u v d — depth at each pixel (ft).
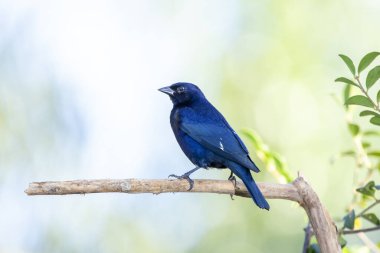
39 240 48.93
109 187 24.13
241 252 50.47
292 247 49.55
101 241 49.98
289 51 53.78
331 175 50.78
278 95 53.47
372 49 52.75
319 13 53.93
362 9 53.57
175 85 35.32
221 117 33.83
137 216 51.03
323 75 53.06
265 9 54.65
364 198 28.55
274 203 50.37
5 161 48.80
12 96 49.67
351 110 28.76
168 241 50.98
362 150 28.81
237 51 54.90
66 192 23.63
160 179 25.17
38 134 49.39
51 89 50.31
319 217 25.50
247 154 30.86
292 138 52.49
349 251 29.89
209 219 51.42
